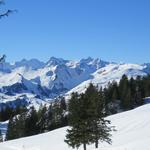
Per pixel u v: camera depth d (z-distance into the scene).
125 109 143.62
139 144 33.09
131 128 73.31
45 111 148.25
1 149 73.31
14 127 138.12
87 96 52.59
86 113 51.66
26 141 80.38
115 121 81.69
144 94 158.12
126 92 147.38
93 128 51.91
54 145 70.50
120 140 62.25
